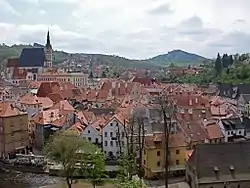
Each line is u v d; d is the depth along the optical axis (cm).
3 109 13238
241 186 8781
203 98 17662
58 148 9581
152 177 9931
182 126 12075
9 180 10606
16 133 13350
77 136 10550
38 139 14050
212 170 8775
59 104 16125
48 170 11069
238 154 9050
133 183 5481
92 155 9500
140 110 12862
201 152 8969
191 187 9156
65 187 9950
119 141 10406
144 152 10081
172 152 10100
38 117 14238
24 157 12188
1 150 12912
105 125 12044
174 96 17788
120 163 8794
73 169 9625
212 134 12556
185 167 9888
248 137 13388
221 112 15825
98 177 9488
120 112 14125
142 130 10319
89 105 18862
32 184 10262
